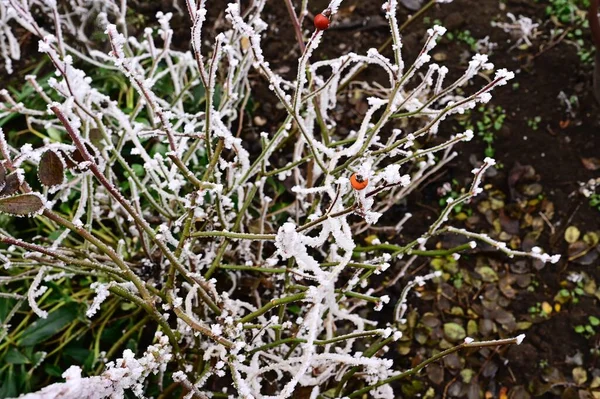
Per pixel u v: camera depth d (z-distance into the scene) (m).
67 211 0.98
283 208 1.01
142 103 0.86
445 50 1.25
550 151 1.14
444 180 1.13
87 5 1.11
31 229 0.99
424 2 1.31
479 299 1.02
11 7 0.80
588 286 1.02
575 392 0.95
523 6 1.30
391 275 1.04
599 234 1.06
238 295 0.97
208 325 0.84
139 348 0.93
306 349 0.62
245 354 0.77
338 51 1.26
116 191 0.63
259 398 0.70
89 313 0.69
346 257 0.63
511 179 1.11
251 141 1.14
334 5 0.62
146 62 1.14
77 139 0.58
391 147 0.72
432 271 1.04
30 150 0.61
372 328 0.98
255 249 0.97
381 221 1.09
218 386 0.90
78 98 0.73
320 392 0.90
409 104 0.82
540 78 1.21
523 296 1.02
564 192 1.10
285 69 1.24
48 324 0.89
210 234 0.68
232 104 1.08
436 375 0.96
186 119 0.91
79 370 0.48
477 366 0.97
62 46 0.77
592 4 1.01
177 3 1.27
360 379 0.93
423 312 1.01
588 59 1.22
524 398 0.95
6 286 0.95
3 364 0.88
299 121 0.70
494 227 1.08
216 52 0.63
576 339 0.99
